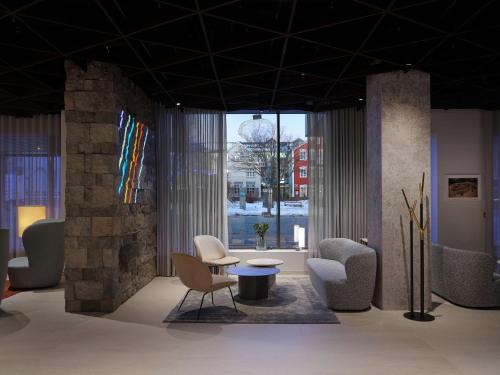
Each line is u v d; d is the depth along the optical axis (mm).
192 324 4254
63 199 6906
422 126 4797
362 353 3453
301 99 6547
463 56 4484
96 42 4125
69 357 3371
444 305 5000
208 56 4691
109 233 4719
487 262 4777
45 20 3543
